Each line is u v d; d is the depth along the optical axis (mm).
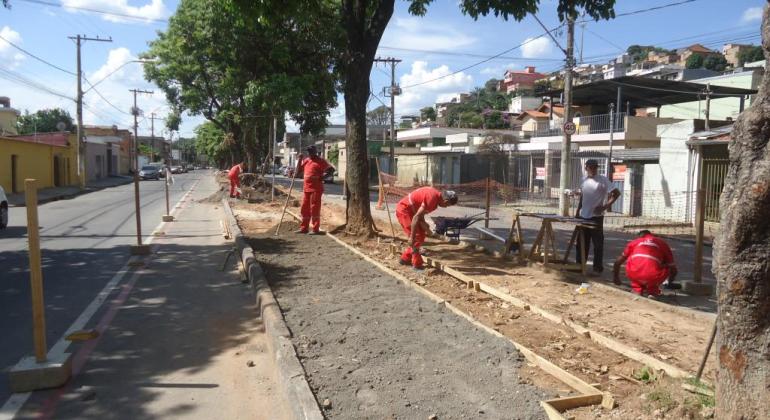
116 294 7223
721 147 16328
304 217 11961
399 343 4871
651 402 3572
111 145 56031
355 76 11062
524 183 29359
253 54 23094
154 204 22156
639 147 25656
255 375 4656
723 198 2836
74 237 12438
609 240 13172
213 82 31844
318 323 5453
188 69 29797
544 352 4727
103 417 3889
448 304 6156
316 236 11586
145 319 6156
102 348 5234
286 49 20953
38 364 4352
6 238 12492
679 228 15812
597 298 6797
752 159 2617
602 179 8367
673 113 34469
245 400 4195
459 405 3678
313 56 22125
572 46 18641
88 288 7547
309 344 4824
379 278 7586
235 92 26797
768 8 2637
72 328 5805
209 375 4648
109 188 36656
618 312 6160
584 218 8445
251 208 18844
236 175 22797
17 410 3955
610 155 21078
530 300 6613
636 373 4234
